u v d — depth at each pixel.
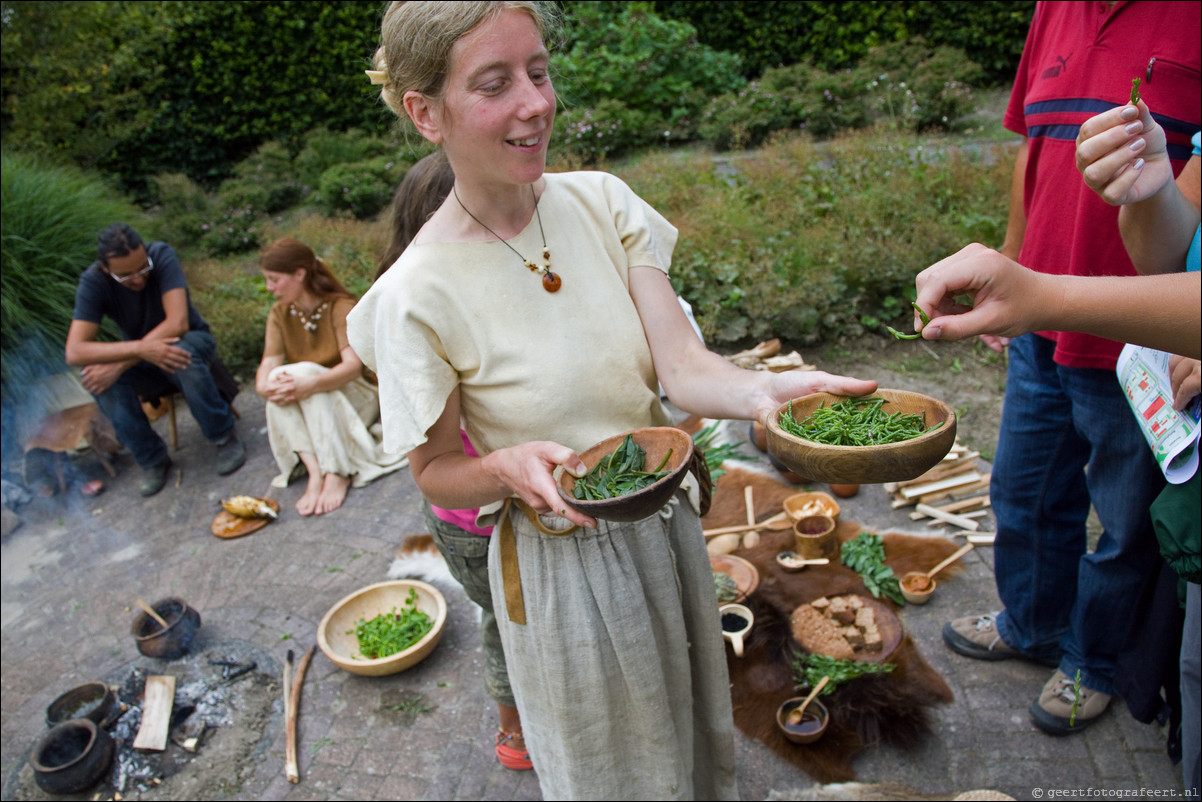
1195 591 1.95
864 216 6.00
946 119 8.90
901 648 2.92
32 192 6.67
